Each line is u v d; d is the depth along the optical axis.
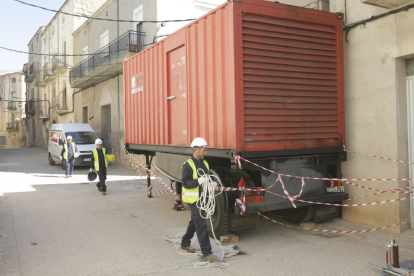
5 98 53.75
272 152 5.66
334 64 6.46
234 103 5.33
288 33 5.88
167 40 7.57
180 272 4.57
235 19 5.36
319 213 6.51
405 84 6.05
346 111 6.68
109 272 4.60
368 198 6.38
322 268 4.65
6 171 17.52
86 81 21.36
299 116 6.00
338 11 6.76
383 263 4.77
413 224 6.08
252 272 4.55
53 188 12.01
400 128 5.96
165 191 10.70
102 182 10.64
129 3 17.50
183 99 6.99
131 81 9.80
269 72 5.68
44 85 34.88
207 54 6.10
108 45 19.17
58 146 18.69
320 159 6.32
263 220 7.20
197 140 5.04
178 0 15.66
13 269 4.72
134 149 9.95
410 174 6.00
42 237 6.25
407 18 5.68
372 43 6.23
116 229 6.77
